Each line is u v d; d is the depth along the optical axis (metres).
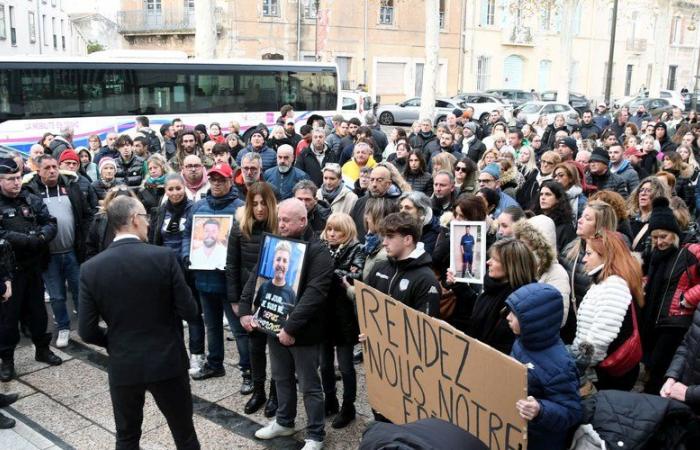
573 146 9.08
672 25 51.81
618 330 3.64
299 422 4.76
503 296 3.68
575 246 4.54
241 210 4.79
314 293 4.08
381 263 4.12
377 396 3.95
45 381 5.50
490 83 41.84
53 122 14.91
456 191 6.53
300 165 9.39
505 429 3.05
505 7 38.94
